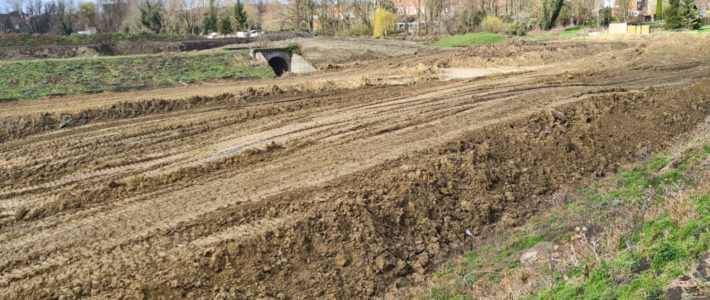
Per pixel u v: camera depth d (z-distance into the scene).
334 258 10.44
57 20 86.62
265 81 27.92
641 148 17.14
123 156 14.99
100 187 12.90
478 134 16.41
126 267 9.62
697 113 20.38
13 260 9.91
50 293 9.01
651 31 56.47
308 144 15.98
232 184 13.10
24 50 37.41
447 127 17.36
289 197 12.00
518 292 8.34
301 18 78.44
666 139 17.95
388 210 11.83
